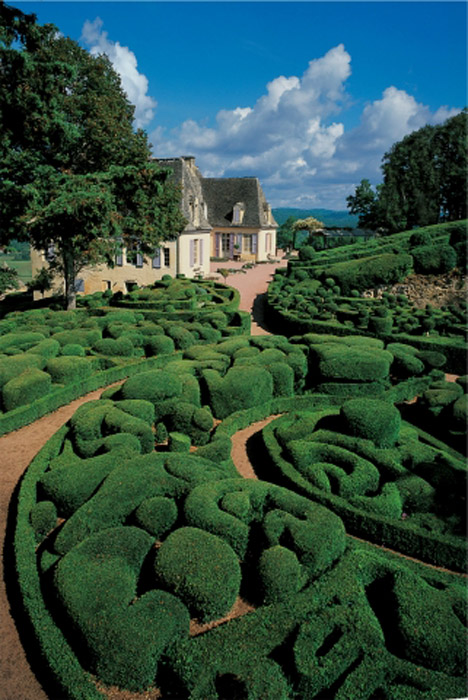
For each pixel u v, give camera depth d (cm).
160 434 1126
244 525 724
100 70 2617
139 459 880
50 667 573
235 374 1265
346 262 3222
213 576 630
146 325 1931
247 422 1235
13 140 2286
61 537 741
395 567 651
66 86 2542
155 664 566
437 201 5191
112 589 617
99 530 755
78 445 997
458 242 3161
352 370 1384
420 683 527
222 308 2566
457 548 737
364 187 5712
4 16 2038
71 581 629
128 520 788
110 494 788
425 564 749
